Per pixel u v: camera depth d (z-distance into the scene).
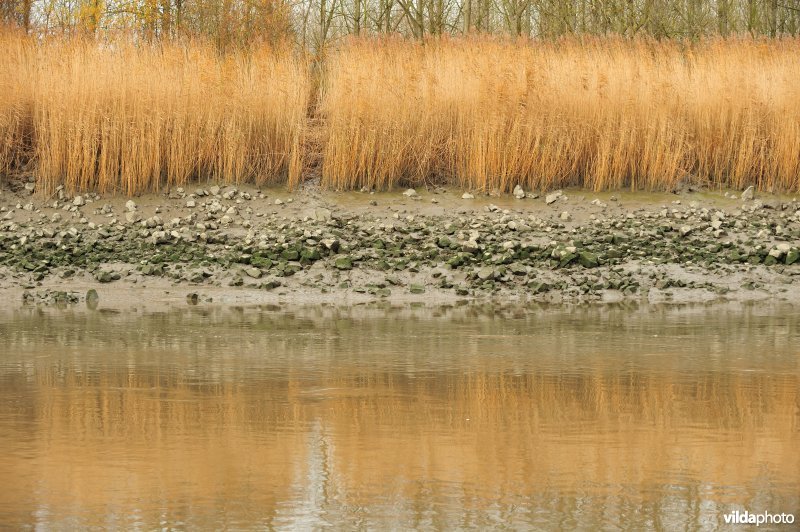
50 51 15.84
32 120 15.52
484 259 12.35
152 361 7.13
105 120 14.84
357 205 15.00
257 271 11.90
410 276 11.91
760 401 5.86
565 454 4.74
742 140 15.75
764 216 14.73
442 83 16.09
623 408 5.66
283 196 15.23
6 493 4.18
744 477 4.41
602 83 15.77
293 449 4.81
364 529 3.79
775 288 11.76
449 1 31.22
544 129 15.75
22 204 14.55
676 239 13.49
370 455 4.71
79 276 11.86
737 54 17.05
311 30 29.45
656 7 27.92
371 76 15.96
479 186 15.51
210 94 15.48
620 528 3.81
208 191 15.09
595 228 13.88
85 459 4.65
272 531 3.77
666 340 8.14
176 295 11.20
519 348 7.73
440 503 4.07
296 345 7.88
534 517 3.92
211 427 5.22
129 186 14.80
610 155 15.77
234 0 23.19
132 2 23.47
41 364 7.02
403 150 15.72
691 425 5.29
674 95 15.95
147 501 4.08
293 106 15.71
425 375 6.62
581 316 9.74
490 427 5.23
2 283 11.50
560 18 28.03
